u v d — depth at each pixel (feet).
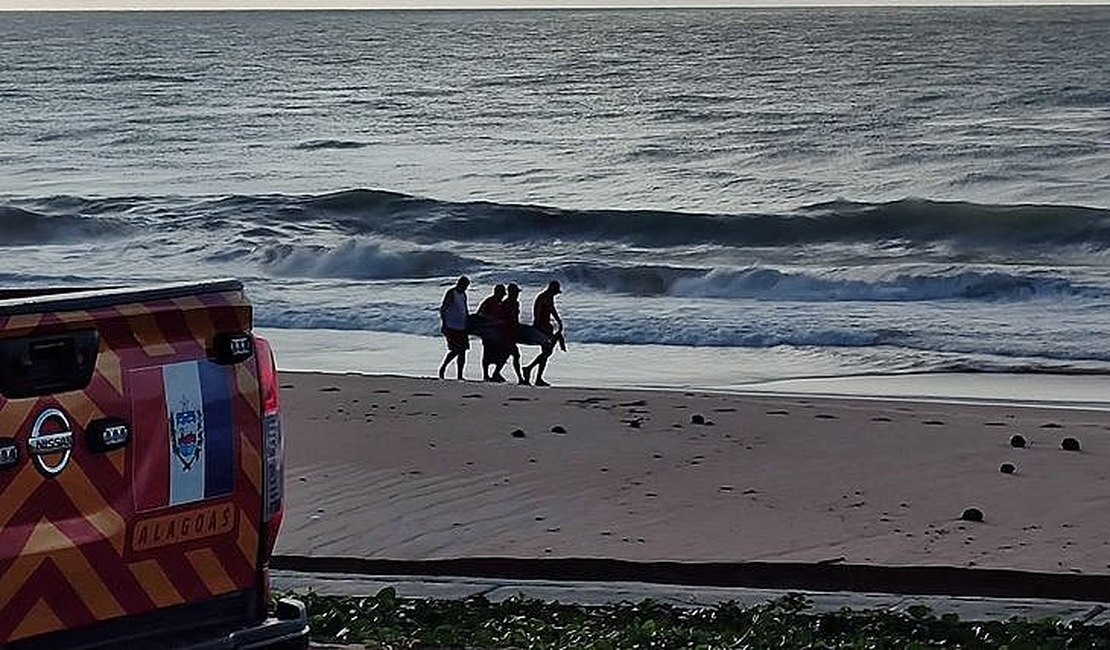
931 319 110.01
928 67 405.39
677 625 32.30
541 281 130.52
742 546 40.52
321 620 30.89
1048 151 223.92
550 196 203.21
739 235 156.46
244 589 19.10
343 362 95.14
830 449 53.67
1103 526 42.75
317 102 350.02
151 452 18.16
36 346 17.38
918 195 194.80
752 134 265.95
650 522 43.27
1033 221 148.56
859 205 161.58
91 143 276.00
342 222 167.02
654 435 55.72
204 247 150.71
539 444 53.93
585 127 289.12
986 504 45.37
